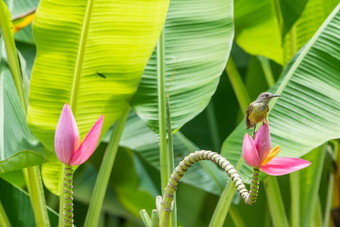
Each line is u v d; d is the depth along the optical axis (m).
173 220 3.88
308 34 4.72
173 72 4.08
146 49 4.05
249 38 4.92
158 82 4.18
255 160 3.16
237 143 4.16
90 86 4.09
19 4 4.95
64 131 3.27
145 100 4.24
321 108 4.07
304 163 3.17
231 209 5.09
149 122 4.18
